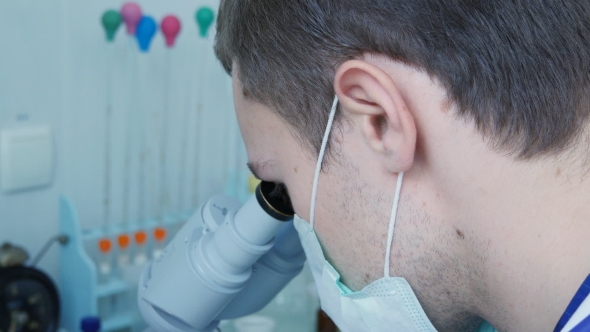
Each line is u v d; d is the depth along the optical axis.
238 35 0.66
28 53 1.25
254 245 0.82
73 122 1.34
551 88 0.55
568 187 0.56
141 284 0.91
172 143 1.48
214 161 1.57
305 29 0.60
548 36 0.55
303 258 0.93
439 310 0.68
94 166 1.39
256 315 1.42
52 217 1.36
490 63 0.55
